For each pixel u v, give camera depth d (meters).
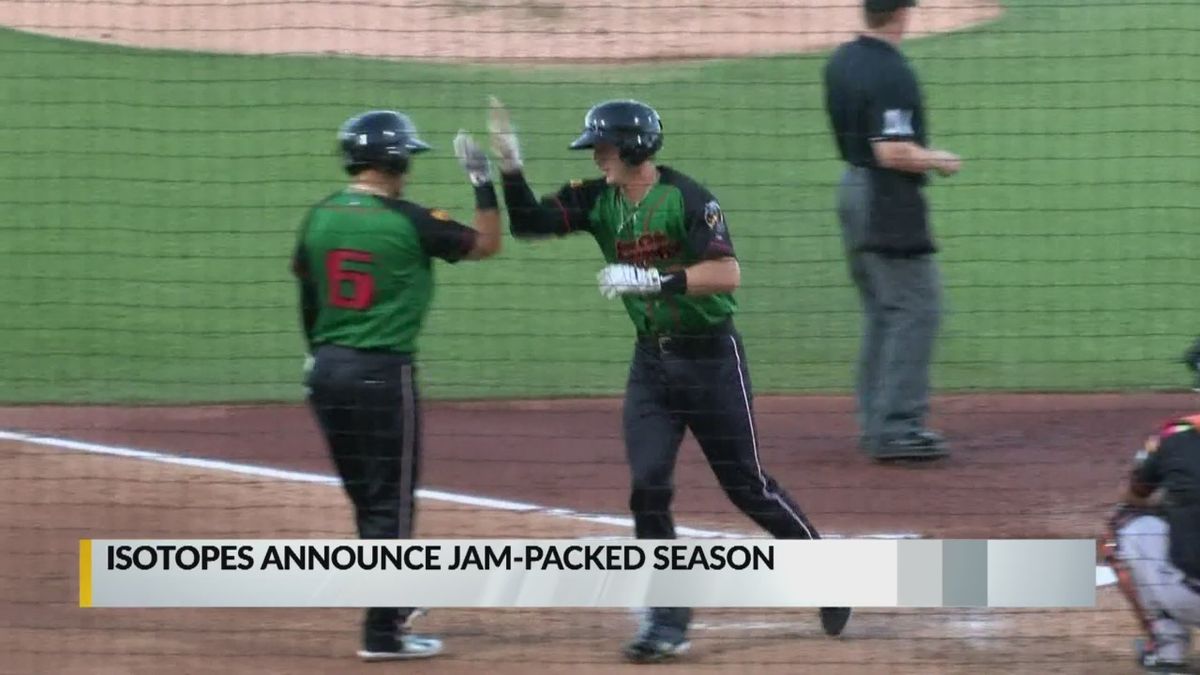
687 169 49.59
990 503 26.55
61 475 27.91
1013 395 33.12
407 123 20.95
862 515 26.05
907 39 61.62
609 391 33.81
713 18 65.38
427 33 64.25
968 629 22.28
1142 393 33.16
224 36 63.12
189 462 28.80
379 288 20.38
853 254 28.67
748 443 21.14
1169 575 19.98
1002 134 47.22
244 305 39.94
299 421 31.67
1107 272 41.09
